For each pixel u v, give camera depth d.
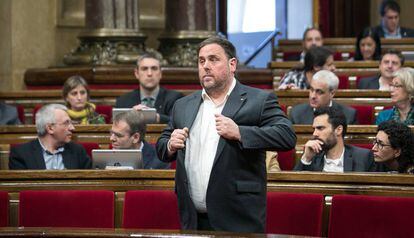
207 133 11.38
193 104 11.55
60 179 13.75
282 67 26.50
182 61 27.12
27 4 28.16
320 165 15.17
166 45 27.73
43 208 13.33
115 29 26.48
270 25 36.91
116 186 13.70
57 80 26.42
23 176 13.73
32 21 28.30
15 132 18.06
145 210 13.21
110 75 25.73
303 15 37.62
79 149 16.50
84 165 16.42
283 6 37.06
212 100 11.47
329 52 21.95
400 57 22.59
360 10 38.59
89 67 25.88
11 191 13.73
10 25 27.81
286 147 11.12
